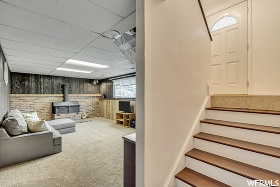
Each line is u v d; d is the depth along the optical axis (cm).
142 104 117
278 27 243
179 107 155
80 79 779
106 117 789
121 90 723
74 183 197
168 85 140
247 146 137
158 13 129
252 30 272
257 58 265
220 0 282
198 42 196
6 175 216
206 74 219
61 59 385
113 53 335
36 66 471
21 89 595
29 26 203
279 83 241
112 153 304
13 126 258
